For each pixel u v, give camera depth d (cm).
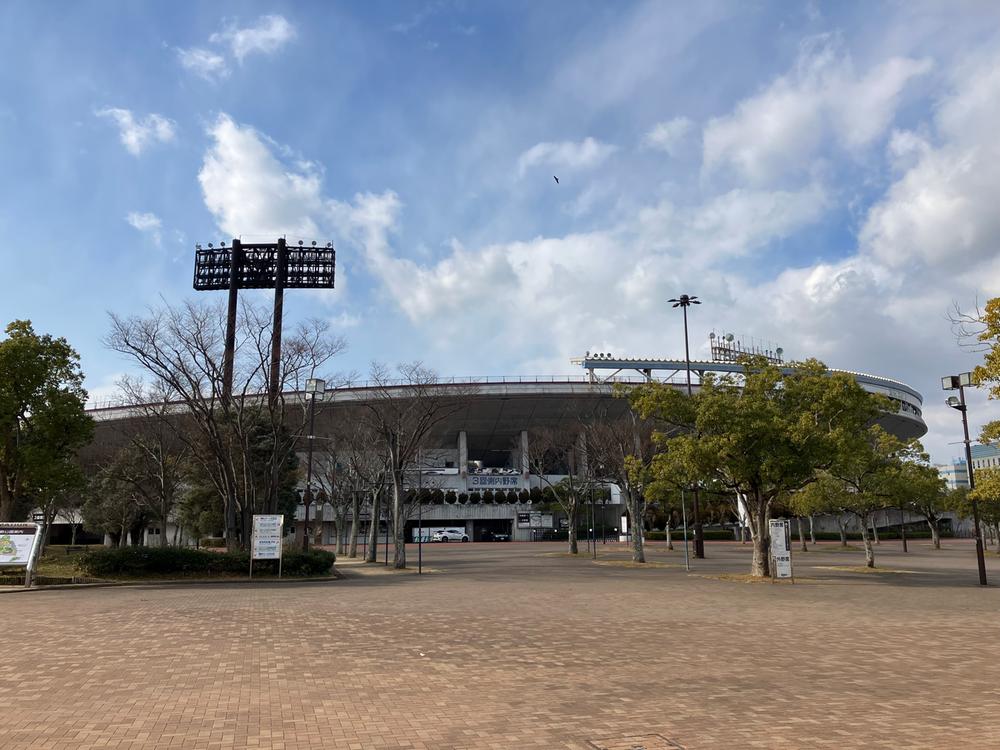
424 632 1220
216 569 2530
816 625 1323
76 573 2377
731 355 7450
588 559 4153
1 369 2528
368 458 4131
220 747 587
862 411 2455
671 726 648
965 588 2167
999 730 635
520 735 620
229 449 3045
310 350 3253
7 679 835
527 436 8412
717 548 5731
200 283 5150
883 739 607
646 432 3825
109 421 5088
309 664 932
